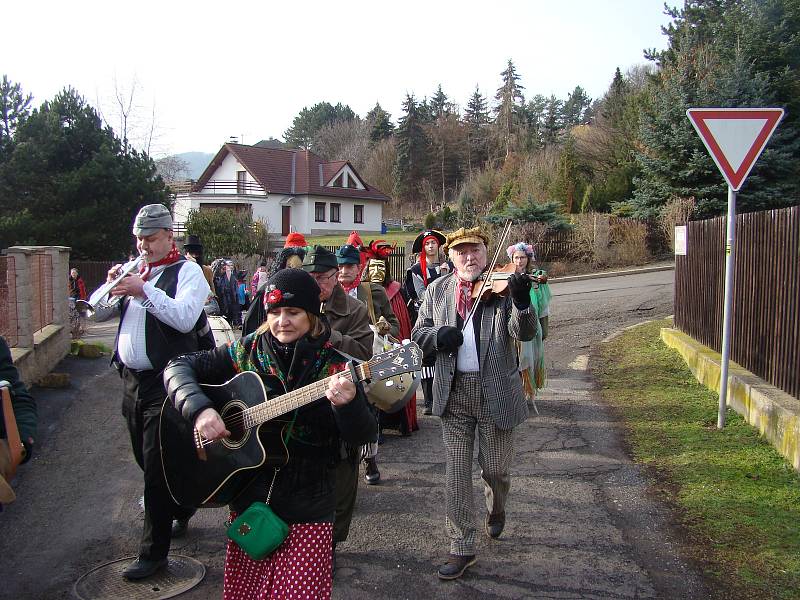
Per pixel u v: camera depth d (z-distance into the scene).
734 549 4.09
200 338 4.23
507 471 4.18
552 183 35.44
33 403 3.21
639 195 26.61
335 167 51.50
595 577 3.87
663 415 6.77
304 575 2.64
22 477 5.43
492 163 66.75
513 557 4.12
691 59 28.09
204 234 33.50
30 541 4.34
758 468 5.20
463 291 4.23
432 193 66.94
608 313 14.10
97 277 26.28
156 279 3.96
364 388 2.78
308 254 4.03
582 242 23.48
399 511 4.84
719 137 6.13
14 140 26.78
